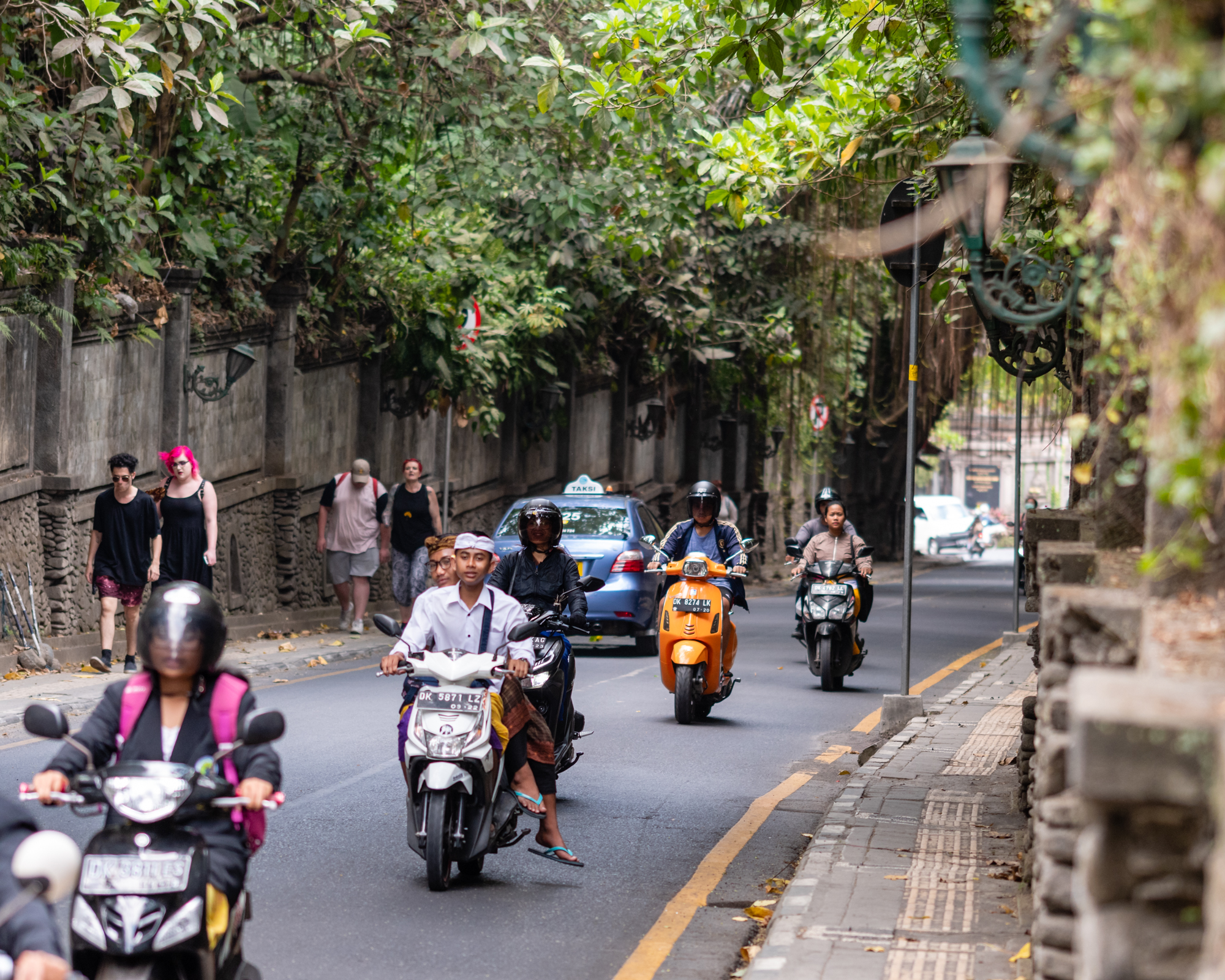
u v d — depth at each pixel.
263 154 39.53
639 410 72.62
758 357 64.75
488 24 30.48
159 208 30.91
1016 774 18.50
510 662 13.84
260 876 14.24
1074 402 16.00
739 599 25.52
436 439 52.34
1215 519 7.37
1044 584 9.55
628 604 34.41
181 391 35.62
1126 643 7.66
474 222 47.91
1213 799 5.28
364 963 11.55
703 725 24.59
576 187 40.12
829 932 11.35
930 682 31.33
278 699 26.23
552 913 13.28
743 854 15.67
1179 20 5.00
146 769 8.42
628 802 18.30
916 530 138.38
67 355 30.19
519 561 17.58
